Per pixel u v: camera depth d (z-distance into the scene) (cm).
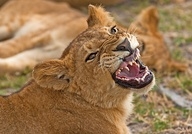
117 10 1825
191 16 1750
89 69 862
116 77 862
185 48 1548
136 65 870
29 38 1486
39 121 870
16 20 1582
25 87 889
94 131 888
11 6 1614
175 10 1795
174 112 1191
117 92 880
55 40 1498
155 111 1198
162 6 1847
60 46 1498
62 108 879
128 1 1895
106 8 1848
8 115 864
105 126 891
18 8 1603
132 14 1788
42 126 870
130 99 923
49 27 1516
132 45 858
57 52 1495
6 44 1470
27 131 864
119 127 909
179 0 1866
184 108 1200
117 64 853
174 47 1553
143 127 1134
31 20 1564
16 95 880
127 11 1811
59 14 1560
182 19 1736
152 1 1880
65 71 870
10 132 860
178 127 1120
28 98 877
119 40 851
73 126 882
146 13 1442
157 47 1399
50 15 1560
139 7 1833
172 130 1107
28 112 870
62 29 1506
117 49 849
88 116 885
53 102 878
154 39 1412
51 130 873
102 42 858
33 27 1542
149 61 1384
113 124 901
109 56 848
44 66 860
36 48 1488
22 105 872
